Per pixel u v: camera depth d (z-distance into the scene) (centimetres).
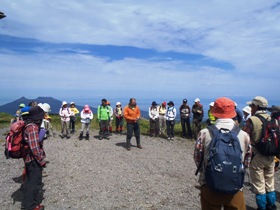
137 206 654
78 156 1175
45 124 1683
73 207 642
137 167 1020
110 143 1523
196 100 1722
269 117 611
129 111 1343
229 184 362
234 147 371
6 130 2048
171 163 1114
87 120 1609
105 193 737
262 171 617
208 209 402
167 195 734
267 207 631
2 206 642
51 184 802
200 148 400
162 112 1845
